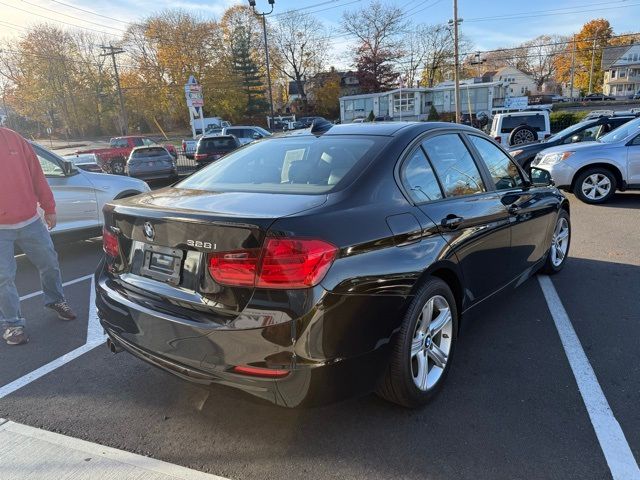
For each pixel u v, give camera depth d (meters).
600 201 8.98
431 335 2.76
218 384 2.20
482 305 3.37
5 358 3.56
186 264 2.32
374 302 2.27
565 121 28.80
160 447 2.46
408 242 2.52
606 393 2.81
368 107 53.59
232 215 2.17
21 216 3.74
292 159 3.01
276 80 71.44
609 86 87.88
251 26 63.47
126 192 7.16
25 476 2.27
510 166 3.99
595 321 3.80
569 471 2.20
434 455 2.33
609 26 89.25
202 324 2.19
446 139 3.28
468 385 2.94
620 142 8.84
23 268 6.24
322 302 2.07
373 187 2.56
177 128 70.25
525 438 2.44
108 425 2.67
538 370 3.09
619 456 2.29
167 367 2.37
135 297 2.55
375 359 2.32
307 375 2.08
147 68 62.84
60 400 2.95
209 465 2.32
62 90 64.38
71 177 6.49
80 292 5.14
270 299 2.06
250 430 2.58
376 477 2.21
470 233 3.01
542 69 104.69
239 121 64.00
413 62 75.56
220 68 62.22
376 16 65.88
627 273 4.95
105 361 3.46
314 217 2.19
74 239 6.60
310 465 2.29
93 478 2.25
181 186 3.10
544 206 4.21
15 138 3.75
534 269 4.30
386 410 2.71
